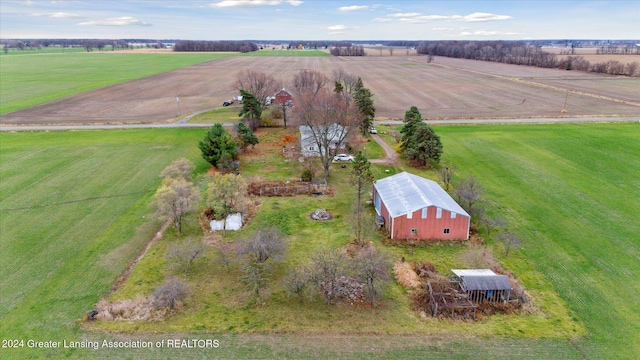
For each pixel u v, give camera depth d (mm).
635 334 26156
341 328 26594
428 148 57219
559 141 69000
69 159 59938
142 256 35344
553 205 45094
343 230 39906
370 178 50875
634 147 64812
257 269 30500
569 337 25891
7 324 26781
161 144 68188
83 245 36781
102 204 45188
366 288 30578
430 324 27078
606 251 35969
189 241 36594
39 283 31188
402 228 37969
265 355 24203
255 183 51344
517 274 32844
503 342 25422
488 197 47219
